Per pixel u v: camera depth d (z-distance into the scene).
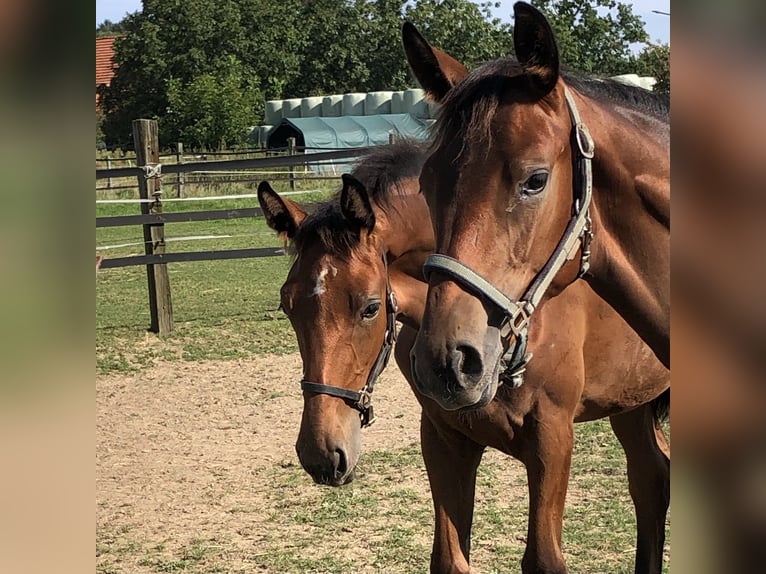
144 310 10.23
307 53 43.75
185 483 5.38
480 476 5.40
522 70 1.94
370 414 3.42
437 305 1.88
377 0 45.47
